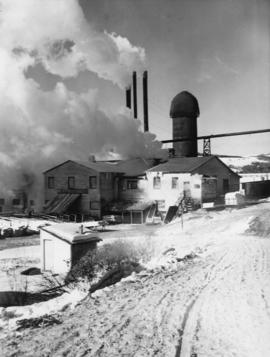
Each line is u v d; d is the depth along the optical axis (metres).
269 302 9.60
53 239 21.11
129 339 7.15
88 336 7.34
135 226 40.16
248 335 7.27
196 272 14.05
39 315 9.05
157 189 44.78
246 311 8.84
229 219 32.62
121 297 10.64
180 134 61.56
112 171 47.28
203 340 7.05
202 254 18.95
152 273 14.35
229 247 20.52
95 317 8.69
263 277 12.74
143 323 8.14
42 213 47.31
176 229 32.31
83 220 45.62
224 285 11.71
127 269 15.52
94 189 46.12
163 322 8.18
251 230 27.00
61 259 20.53
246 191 46.69
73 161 47.53
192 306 9.42
